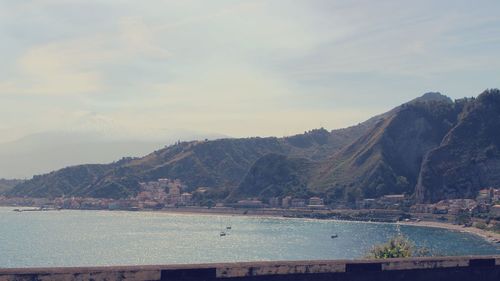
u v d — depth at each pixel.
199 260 164.75
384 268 23.94
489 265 25.89
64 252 187.25
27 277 18.78
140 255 179.88
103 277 19.62
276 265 22.11
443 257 25.44
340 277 23.12
